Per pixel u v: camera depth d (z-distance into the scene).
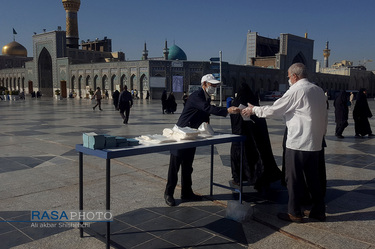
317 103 3.02
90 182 4.42
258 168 4.02
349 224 3.13
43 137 8.42
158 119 13.98
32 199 3.76
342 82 64.12
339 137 8.80
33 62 51.44
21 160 5.70
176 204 3.66
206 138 3.30
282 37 49.91
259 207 3.60
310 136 3.03
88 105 25.61
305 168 3.14
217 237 2.86
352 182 4.53
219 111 3.51
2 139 8.06
